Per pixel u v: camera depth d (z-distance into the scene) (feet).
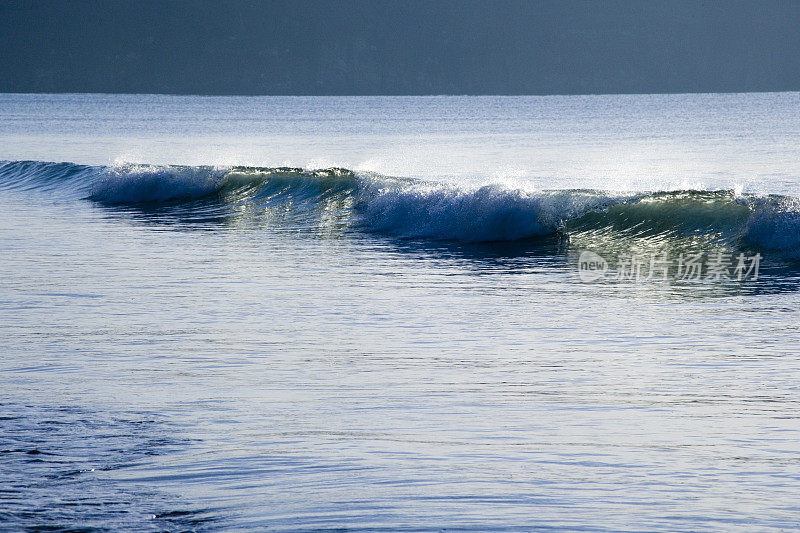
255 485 75.56
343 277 189.98
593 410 96.07
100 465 80.64
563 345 128.26
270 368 115.55
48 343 130.41
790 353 120.98
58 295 168.76
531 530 66.03
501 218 252.62
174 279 186.50
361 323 144.25
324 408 97.19
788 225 214.90
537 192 260.01
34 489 75.31
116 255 220.43
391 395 102.53
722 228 228.43
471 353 123.65
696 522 67.05
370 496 72.69
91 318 148.46
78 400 101.14
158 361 119.44
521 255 222.69
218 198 350.02
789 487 73.00
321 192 331.98
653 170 467.52
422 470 78.18
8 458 82.69
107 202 354.33
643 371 113.09
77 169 417.08
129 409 97.50
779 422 90.58
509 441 85.71
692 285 177.88
